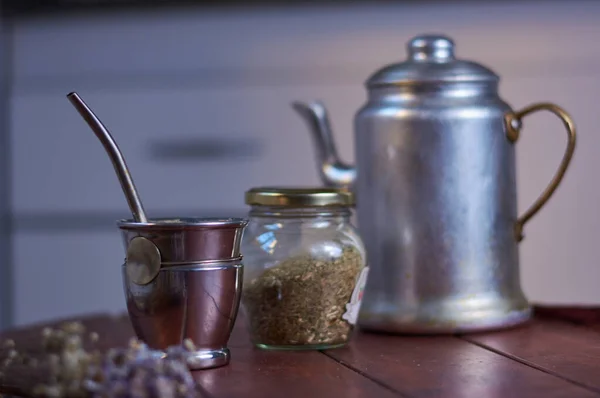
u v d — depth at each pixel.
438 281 1.01
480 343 0.98
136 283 0.89
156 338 0.89
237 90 1.71
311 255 0.96
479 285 1.02
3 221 1.77
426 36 1.05
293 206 0.96
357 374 0.88
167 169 1.73
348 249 0.97
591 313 1.07
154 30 1.73
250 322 0.98
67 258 1.77
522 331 1.03
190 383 0.78
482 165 1.02
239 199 1.72
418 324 1.01
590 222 1.66
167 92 1.73
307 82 1.71
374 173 1.03
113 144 0.90
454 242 1.01
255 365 0.91
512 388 0.83
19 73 1.76
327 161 1.11
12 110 1.76
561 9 1.66
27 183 1.77
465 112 1.01
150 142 1.73
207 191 1.73
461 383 0.84
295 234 0.97
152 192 1.73
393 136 1.02
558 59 1.66
